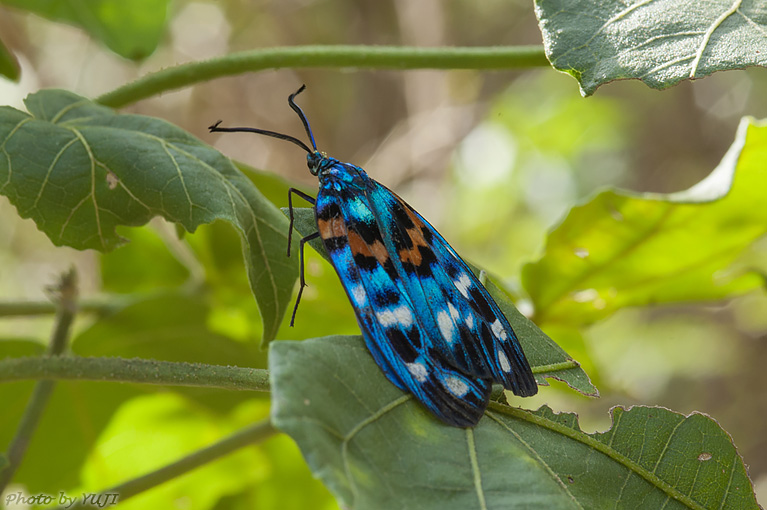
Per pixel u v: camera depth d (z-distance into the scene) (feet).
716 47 0.89
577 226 1.09
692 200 1.06
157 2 1.17
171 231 1.64
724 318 2.69
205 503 1.20
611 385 1.20
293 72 2.69
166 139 0.98
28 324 2.22
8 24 2.25
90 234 0.95
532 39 2.86
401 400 0.89
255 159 2.68
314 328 1.18
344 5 2.78
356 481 0.85
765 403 2.54
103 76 2.42
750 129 1.03
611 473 0.91
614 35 0.91
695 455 0.91
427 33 2.72
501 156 2.59
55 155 0.96
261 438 1.04
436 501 0.86
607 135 2.69
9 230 2.52
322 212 0.94
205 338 1.16
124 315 1.14
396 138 2.72
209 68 1.03
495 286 0.97
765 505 2.36
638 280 1.12
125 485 1.03
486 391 0.91
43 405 1.05
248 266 0.96
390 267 0.92
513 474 0.88
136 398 1.17
